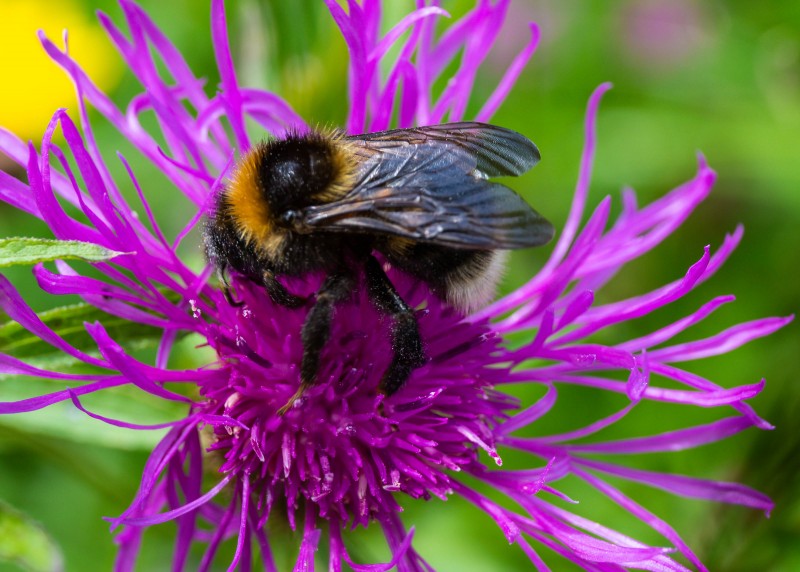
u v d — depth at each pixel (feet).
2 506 0.45
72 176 0.44
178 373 0.46
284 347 0.46
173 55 0.47
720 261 0.47
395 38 0.46
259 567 0.47
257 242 0.45
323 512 0.46
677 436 0.47
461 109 0.48
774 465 0.52
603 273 0.49
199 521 0.48
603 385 0.48
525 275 0.56
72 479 0.54
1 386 0.46
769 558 0.52
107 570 0.53
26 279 0.55
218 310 0.46
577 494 0.54
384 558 0.52
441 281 0.46
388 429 0.46
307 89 0.50
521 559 0.53
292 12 0.50
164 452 0.45
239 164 0.46
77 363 0.45
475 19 0.48
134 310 0.46
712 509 0.52
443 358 0.47
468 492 0.47
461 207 0.44
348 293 0.46
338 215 0.45
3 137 0.45
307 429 0.46
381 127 0.48
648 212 0.49
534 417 0.47
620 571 0.46
